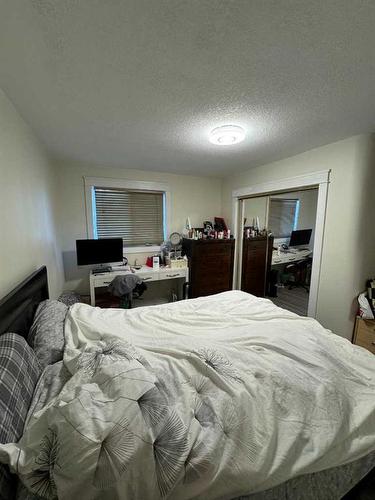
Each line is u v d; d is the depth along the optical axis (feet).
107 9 2.76
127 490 2.05
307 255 14.21
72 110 5.24
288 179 9.13
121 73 3.98
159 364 3.67
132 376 2.78
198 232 12.46
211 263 12.03
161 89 4.47
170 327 5.38
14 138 4.84
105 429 2.20
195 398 3.05
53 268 8.09
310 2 2.68
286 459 2.54
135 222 12.03
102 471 2.04
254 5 2.72
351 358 4.13
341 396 3.23
